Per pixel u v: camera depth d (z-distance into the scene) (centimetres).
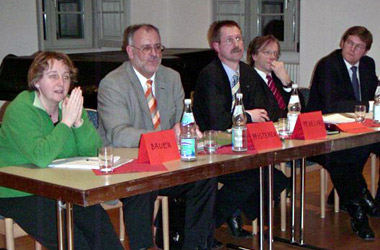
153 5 715
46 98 241
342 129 301
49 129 242
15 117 235
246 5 674
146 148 231
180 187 273
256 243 337
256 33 674
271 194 293
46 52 243
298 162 367
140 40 290
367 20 561
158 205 295
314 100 385
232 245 325
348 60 383
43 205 233
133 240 253
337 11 580
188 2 710
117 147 277
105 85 289
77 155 255
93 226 238
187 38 717
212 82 327
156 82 304
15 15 596
